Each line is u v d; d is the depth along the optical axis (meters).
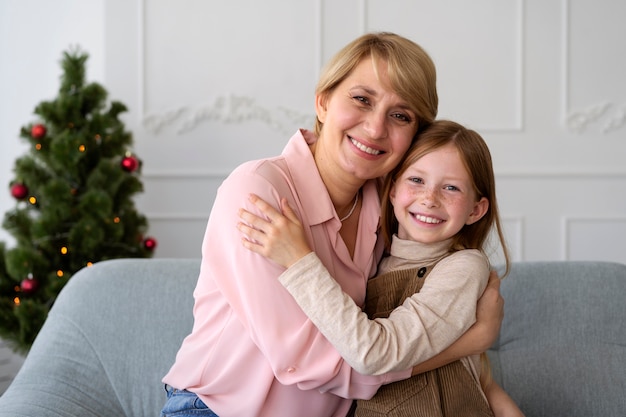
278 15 4.28
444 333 1.43
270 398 1.45
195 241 4.34
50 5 4.51
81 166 3.38
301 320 1.38
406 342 1.38
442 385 1.50
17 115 4.54
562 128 4.28
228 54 4.30
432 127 1.60
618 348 1.90
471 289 1.49
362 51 1.51
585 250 4.32
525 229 4.31
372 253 1.64
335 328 1.34
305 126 4.31
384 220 1.66
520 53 4.24
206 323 1.51
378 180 1.70
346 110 1.50
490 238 1.75
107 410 1.81
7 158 4.53
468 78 4.28
